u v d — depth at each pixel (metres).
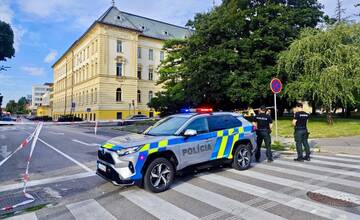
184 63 26.02
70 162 9.36
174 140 6.14
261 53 21.75
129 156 5.49
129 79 51.16
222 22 22.86
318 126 18.98
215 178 6.73
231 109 26.08
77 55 62.94
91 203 5.17
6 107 160.88
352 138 14.52
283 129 18.62
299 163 8.63
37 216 4.59
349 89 17.41
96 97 49.31
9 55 30.88
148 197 5.42
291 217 4.31
